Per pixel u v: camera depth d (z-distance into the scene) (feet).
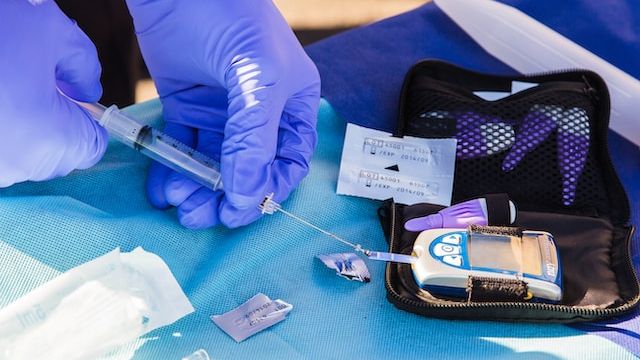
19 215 4.00
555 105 5.02
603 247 4.38
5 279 3.81
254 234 4.39
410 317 4.06
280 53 4.27
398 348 3.91
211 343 3.80
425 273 3.99
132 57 6.24
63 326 3.53
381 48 6.06
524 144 4.85
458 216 4.40
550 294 3.92
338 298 4.14
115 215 4.34
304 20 9.26
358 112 5.49
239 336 3.84
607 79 5.42
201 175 4.32
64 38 4.00
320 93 5.09
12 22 3.73
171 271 4.14
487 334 3.99
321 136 5.24
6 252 3.88
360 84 5.70
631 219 4.80
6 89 3.65
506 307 3.90
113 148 4.76
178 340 3.79
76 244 4.03
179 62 4.50
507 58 6.05
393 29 6.24
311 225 4.44
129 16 5.95
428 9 6.43
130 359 3.66
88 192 4.45
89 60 4.21
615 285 4.20
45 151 3.89
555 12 6.11
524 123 4.94
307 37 8.98
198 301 4.01
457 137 4.94
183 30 4.28
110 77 6.22
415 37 6.19
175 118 4.83
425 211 4.58
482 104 5.06
